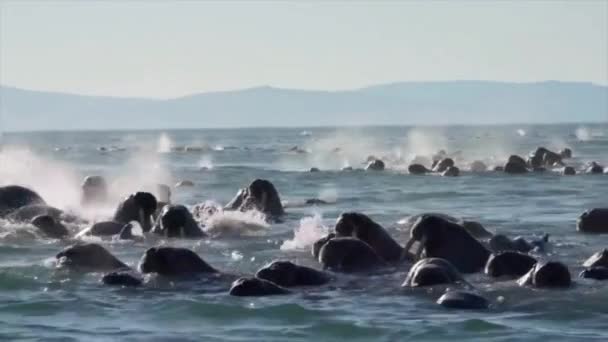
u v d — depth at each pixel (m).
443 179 119.06
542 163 142.12
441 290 46.22
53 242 60.94
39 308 43.50
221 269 51.88
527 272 48.62
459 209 82.81
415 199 92.44
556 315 41.72
